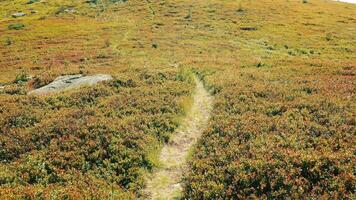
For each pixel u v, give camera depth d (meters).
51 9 107.75
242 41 61.28
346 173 15.92
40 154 20.62
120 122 23.69
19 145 22.06
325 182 15.59
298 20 76.44
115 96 28.88
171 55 50.12
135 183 18.03
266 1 97.31
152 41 60.97
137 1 101.81
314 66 39.06
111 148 20.64
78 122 23.89
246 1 96.06
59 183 18.09
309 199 14.79
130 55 50.59
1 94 32.28
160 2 96.75
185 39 62.84
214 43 59.50
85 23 81.75
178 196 16.98
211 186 16.70
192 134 23.27
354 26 71.81
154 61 45.12
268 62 42.53
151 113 25.27
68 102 28.42
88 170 19.16
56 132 23.05
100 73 36.97
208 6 89.88
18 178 18.62
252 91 28.62
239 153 18.98
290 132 20.69
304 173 16.41
